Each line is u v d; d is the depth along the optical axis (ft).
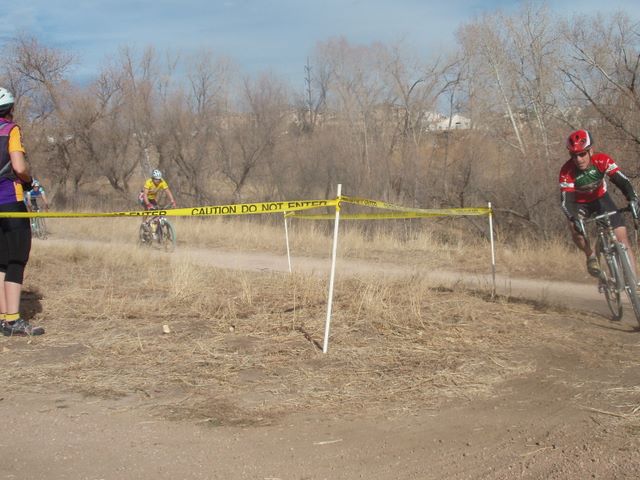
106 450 11.25
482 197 51.13
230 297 23.76
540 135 57.57
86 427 12.23
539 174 46.19
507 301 23.50
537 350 16.97
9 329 18.66
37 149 97.14
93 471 10.49
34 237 55.21
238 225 56.70
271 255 43.50
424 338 18.11
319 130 70.85
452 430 11.98
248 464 10.71
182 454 11.09
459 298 23.70
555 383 14.40
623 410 12.61
